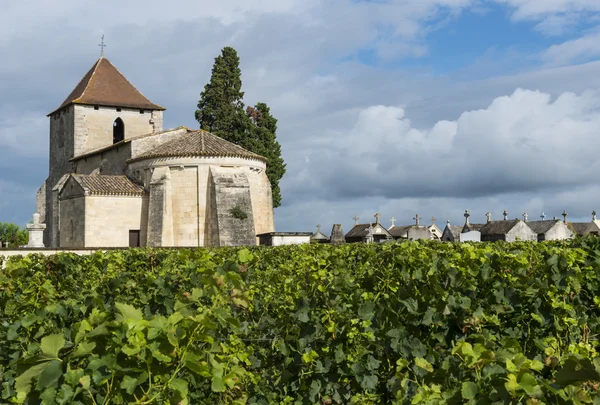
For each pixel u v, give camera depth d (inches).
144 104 3233.3
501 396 189.2
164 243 2310.5
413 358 331.3
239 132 3388.3
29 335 324.2
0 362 315.6
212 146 2410.2
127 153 2640.3
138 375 202.7
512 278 394.3
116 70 3334.2
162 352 206.4
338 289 394.9
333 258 549.0
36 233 2364.7
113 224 2363.4
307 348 362.3
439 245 624.1
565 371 191.3
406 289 383.2
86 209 2329.0
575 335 374.9
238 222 2290.8
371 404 335.3
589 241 631.2
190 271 487.2
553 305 367.2
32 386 200.7
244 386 340.5
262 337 392.2
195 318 215.5
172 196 2352.4
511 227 2620.6
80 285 602.5
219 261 522.3
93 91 3196.4
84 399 199.5
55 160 3395.7
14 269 537.3
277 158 3489.2
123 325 205.5
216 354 254.2
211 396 279.3
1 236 4660.4
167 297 400.8
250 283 483.2
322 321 364.2
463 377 234.2
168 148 2423.7
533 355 356.5
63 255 661.9
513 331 370.0
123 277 468.4
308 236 2352.4
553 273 401.1
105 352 207.9
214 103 3400.6
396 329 338.3
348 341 354.0
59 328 335.6
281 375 367.6
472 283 388.2
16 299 452.8
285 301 420.2
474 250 428.1
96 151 2871.6
